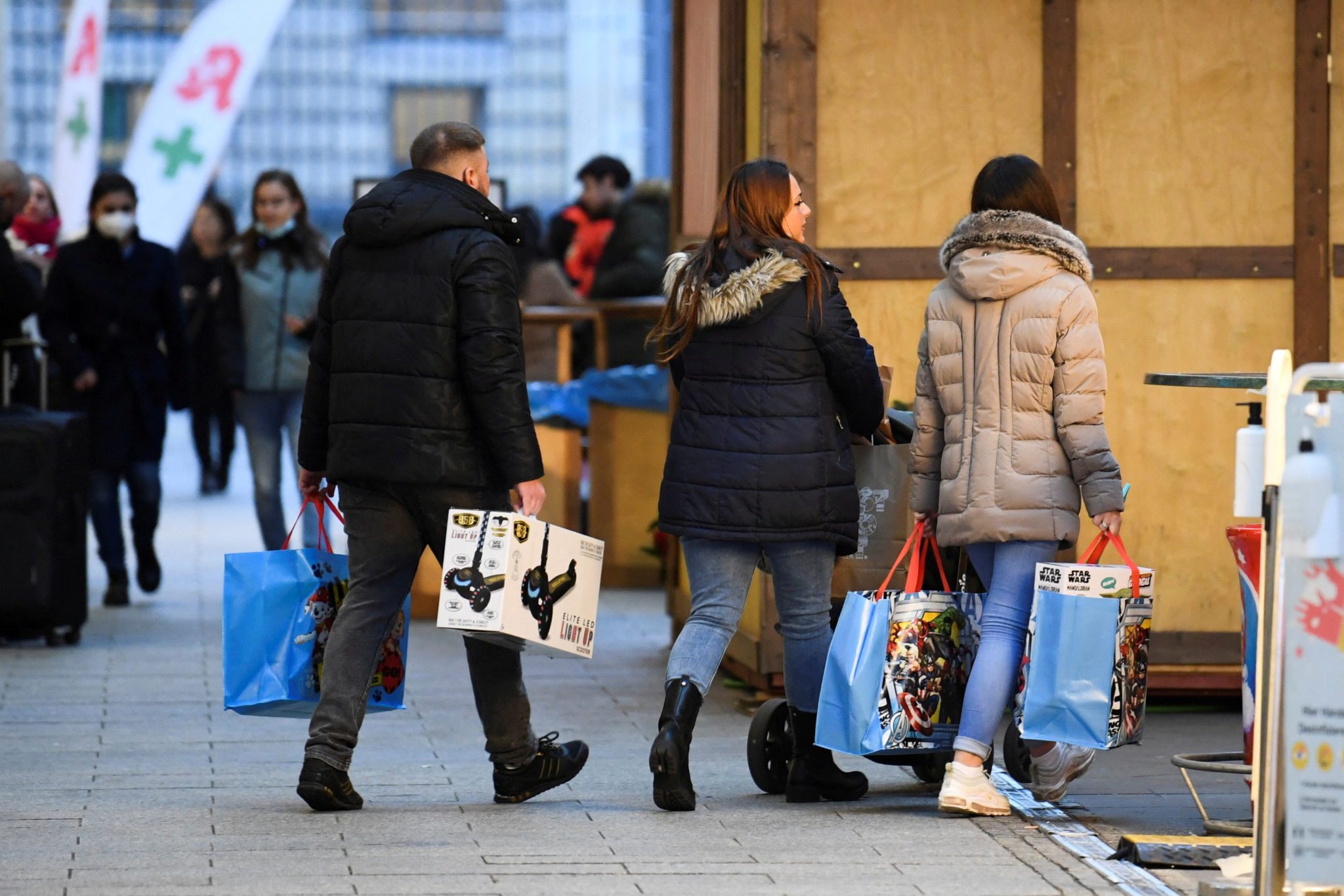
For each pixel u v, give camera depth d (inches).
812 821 657.0
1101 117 885.8
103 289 1232.8
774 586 692.7
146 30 3257.9
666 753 660.7
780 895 546.3
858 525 695.1
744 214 684.1
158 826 639.1
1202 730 853.8
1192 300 890.1
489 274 644.7
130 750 791.7
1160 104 887.7
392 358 647.8
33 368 1153.4
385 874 567.8
